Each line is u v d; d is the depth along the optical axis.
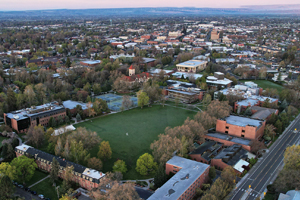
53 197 158.12
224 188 154.00
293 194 149.38
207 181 170.25
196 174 161.38
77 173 167.62
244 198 156.50
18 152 198.88
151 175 181.12
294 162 166.00
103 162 197.25
